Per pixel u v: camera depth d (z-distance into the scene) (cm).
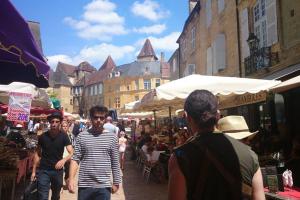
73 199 899
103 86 8744
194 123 242
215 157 225
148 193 1001
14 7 388
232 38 1767
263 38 1436
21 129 1670
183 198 223
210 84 774
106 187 500
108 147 509
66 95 9750
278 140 968
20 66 524
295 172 637
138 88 7794
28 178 1104
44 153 646
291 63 1199
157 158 1187
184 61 3045
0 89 858
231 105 973
